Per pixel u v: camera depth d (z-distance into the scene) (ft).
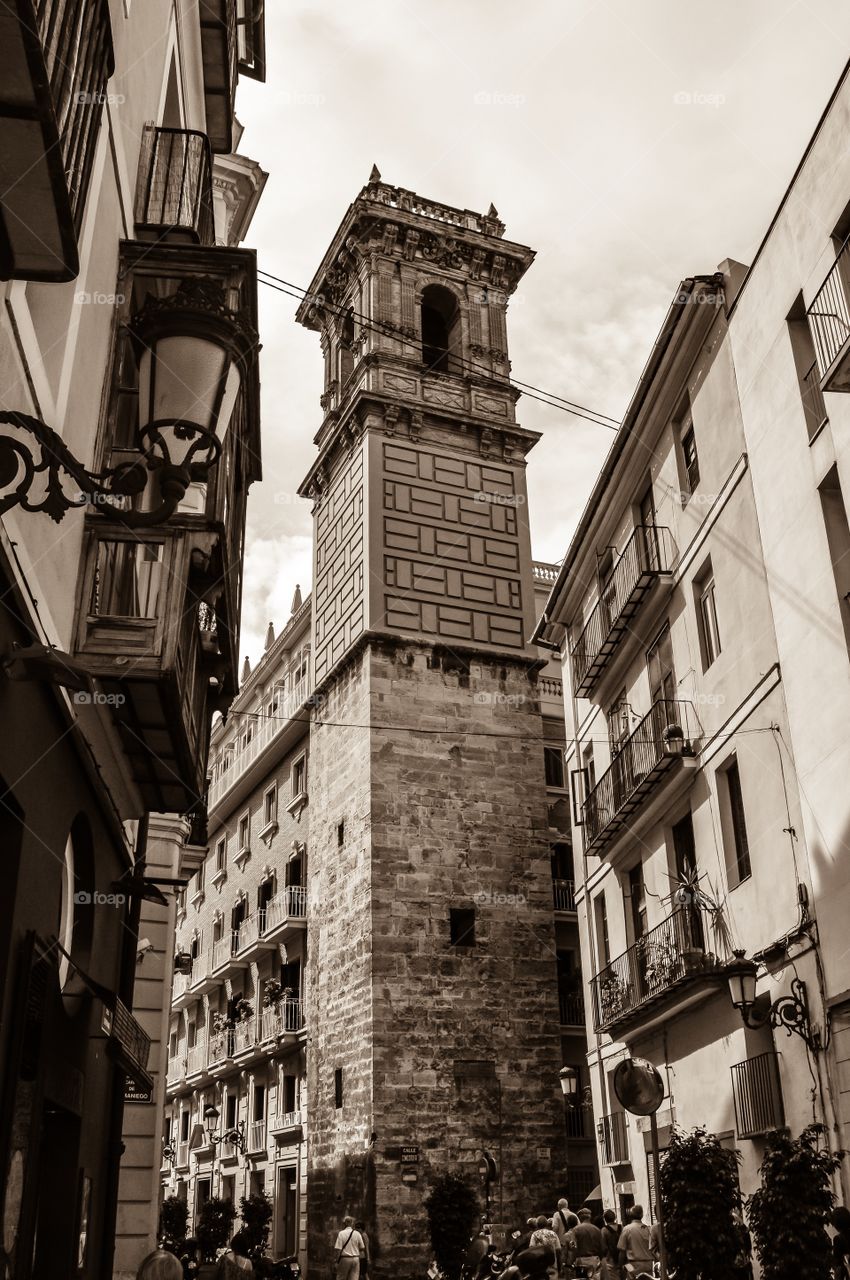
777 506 50.96
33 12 13.37
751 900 51.39
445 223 117.60
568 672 84.74
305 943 109.19
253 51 59.47
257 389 33.71
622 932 68.85
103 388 28.60
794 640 48.75
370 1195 83.15
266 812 128.57
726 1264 42.34
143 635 25.71
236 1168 120.16
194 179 35.04
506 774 100.27
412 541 104.78
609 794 68.74
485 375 114.83
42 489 22.02
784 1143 39.63
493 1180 85.40
